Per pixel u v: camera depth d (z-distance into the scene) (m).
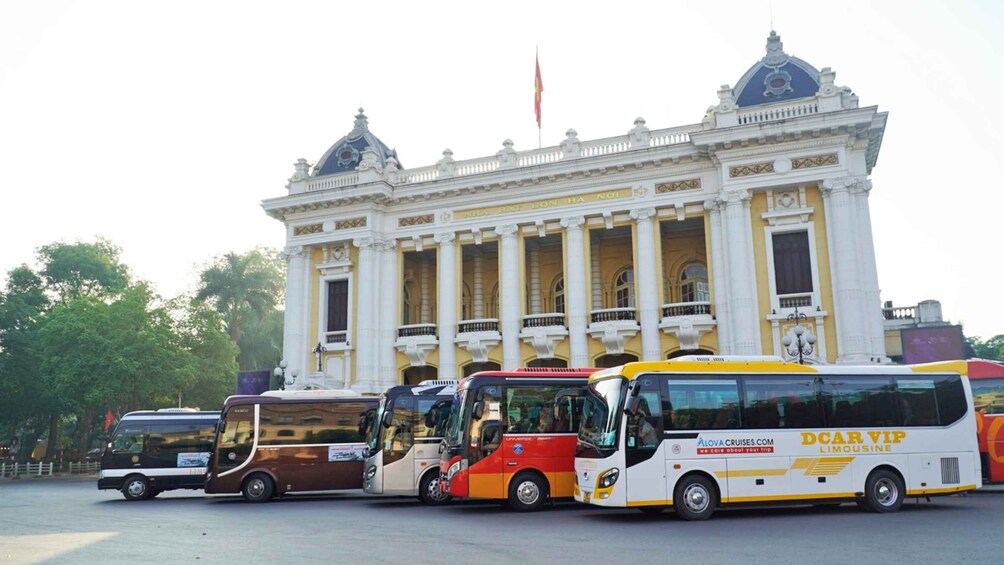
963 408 19.36
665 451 17.56
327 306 42.16
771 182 33.88
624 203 37.09
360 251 40.88
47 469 56.59
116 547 14.16
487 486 20.25
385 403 24.19
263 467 25.20
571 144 38.34
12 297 64.38
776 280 33.91
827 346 32.59
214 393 60.12
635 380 17.81
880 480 18.53
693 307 35.59
